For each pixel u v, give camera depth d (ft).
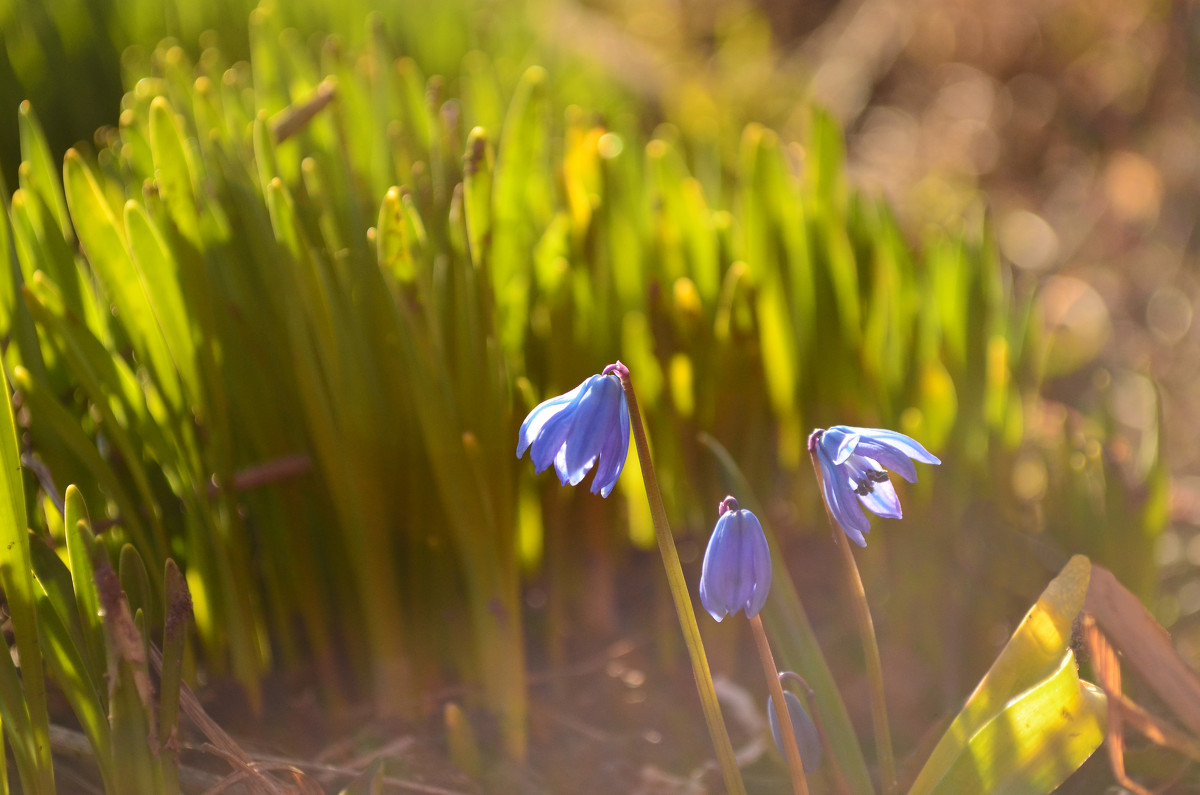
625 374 1.17
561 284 1.44
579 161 1.51
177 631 1.26
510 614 1.40
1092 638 1.33
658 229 1.51
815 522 1.54
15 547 1.25
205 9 2.63
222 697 1.48
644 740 1.46
